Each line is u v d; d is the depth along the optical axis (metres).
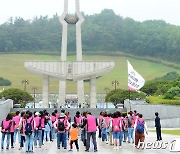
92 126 23.78
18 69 172.50
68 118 27.55
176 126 48.47
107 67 61.28
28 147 23.22
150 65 191.50
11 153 22.67
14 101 76.69
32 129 23.22
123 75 171.00
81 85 72.62
